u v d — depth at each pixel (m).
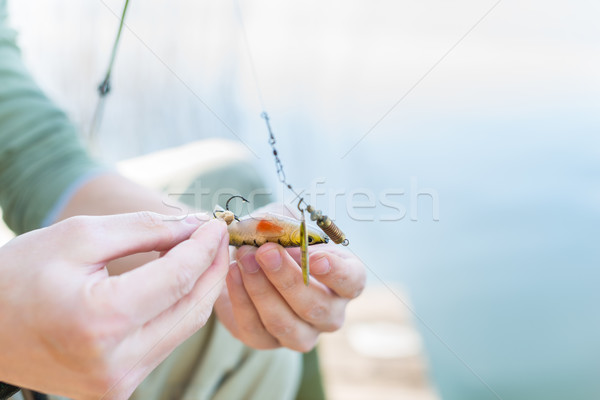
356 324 0.78
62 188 0.58
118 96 0.93
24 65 0.65
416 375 0.70
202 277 0.48
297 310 0.52
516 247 1.07
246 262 0.50
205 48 1.02
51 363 0.44
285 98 1.17
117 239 0.46
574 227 1.09
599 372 0.85
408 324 0.77
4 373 0.45
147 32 0.98
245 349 0.60
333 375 0.70
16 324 0.43
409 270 1.03
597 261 1.03
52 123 0.61
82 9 0.94
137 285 0.44
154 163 0.69
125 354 0.44
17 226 0.61
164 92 0.97
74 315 0.43
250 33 1.15
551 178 1.17
